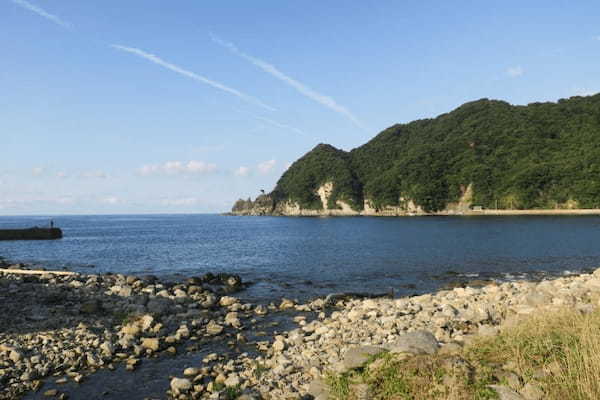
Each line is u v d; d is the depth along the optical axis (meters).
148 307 18.78
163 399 9.98
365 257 43.09
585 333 8.81
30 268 36.44
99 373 11.52
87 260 44.81
